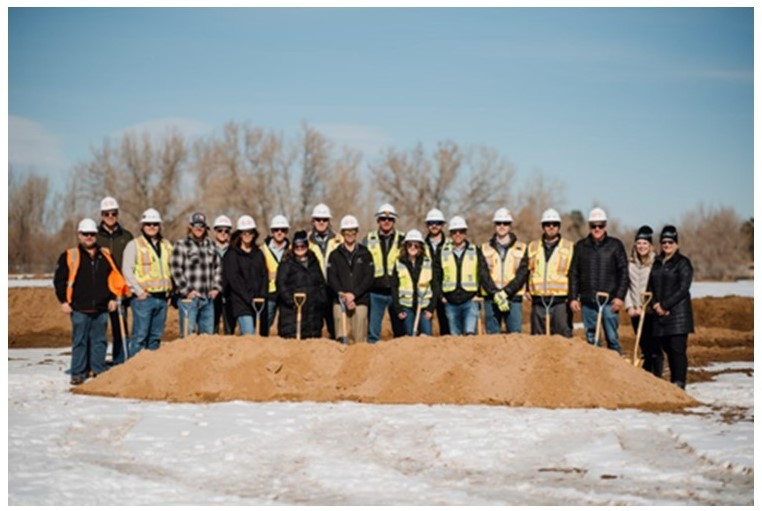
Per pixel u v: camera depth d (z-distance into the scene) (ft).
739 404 48.47
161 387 50.90
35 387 54.75
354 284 57.36
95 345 56.49
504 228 57.41
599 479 34.60
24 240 222.28
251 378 50.67
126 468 36.42
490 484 34.12
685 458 37.24
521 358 49.90
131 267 57.26
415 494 32.83
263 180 228.02
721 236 250.16
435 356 50.65
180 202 227.40
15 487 33.50
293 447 39.32
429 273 57.16
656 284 52.42
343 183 229.45
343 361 51.70
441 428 41.93
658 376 55.31
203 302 57.77
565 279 56.29
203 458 37.78
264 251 59.47
